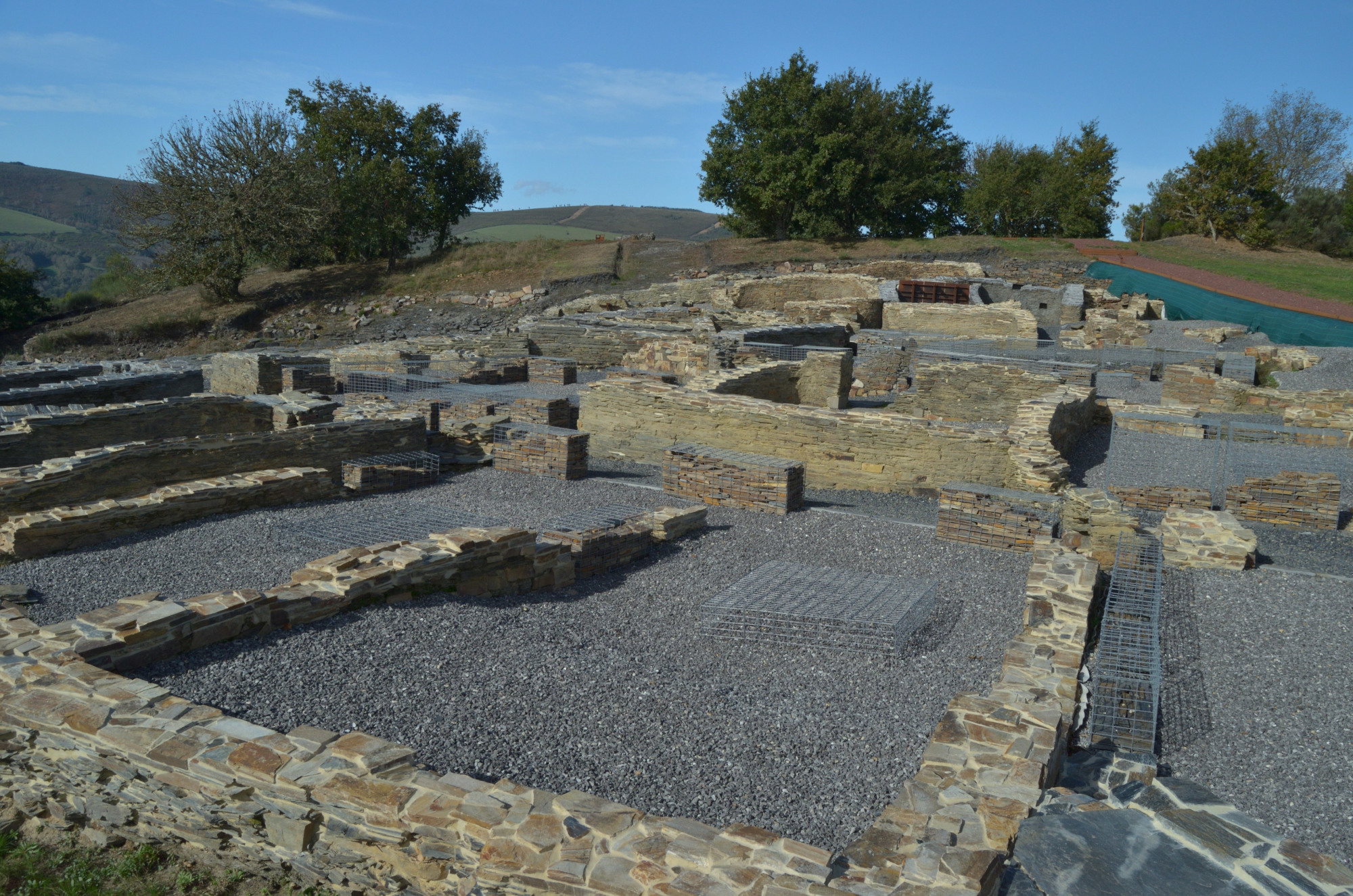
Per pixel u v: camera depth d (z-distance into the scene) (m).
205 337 45.38
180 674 6.07
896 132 59.44
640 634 8.02
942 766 5.19
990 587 9.56
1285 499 12.97
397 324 45.75
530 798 4.57
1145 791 5.45
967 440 13.88
